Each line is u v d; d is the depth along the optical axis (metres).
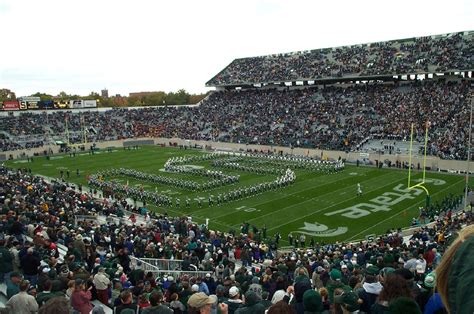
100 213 38.78
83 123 92.56
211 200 47.12
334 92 90.00
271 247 32.12
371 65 88.00
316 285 13.86
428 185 52.16
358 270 13.62
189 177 59.31
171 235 28.69
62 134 92.88
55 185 47.25
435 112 70.69
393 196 47.97
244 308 8.02
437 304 3.74
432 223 36.38
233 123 91.38
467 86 74.06
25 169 63.50
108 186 53.25
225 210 44.81
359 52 95.50
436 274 2.49
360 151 68.38
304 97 92.31
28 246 15.64
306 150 73.56
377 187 52.00
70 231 22.89
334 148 71.56
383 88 84.69
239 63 114.25
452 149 61.78
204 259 22.94
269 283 13.92
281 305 4.38
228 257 25.61
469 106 67.94
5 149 80.94
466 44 81.81
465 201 40.97
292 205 45.75
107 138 93.94
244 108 96.50
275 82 99.06
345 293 6.91
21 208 25.48
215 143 85.69
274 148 77.38
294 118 85.44
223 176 56.75
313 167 63.31
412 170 61.00
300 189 51.97
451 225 29.95
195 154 79.88
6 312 9.56
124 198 49.03
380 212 42.69
